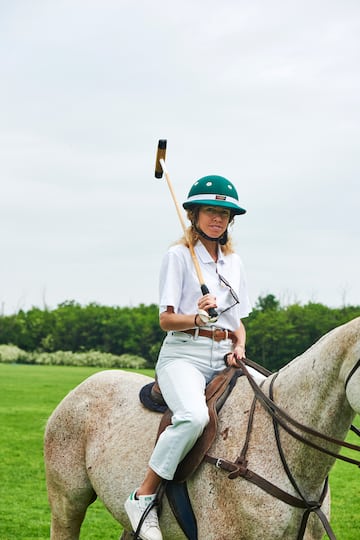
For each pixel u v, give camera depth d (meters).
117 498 4.30
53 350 60.91
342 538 7.46
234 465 3.71
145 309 65.12
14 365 50.44
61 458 4.75
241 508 3.69
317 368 3.67
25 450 12.35
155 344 58.94
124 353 60.06
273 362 47.56
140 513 3.97
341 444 3.49
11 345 60.50
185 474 3.89
